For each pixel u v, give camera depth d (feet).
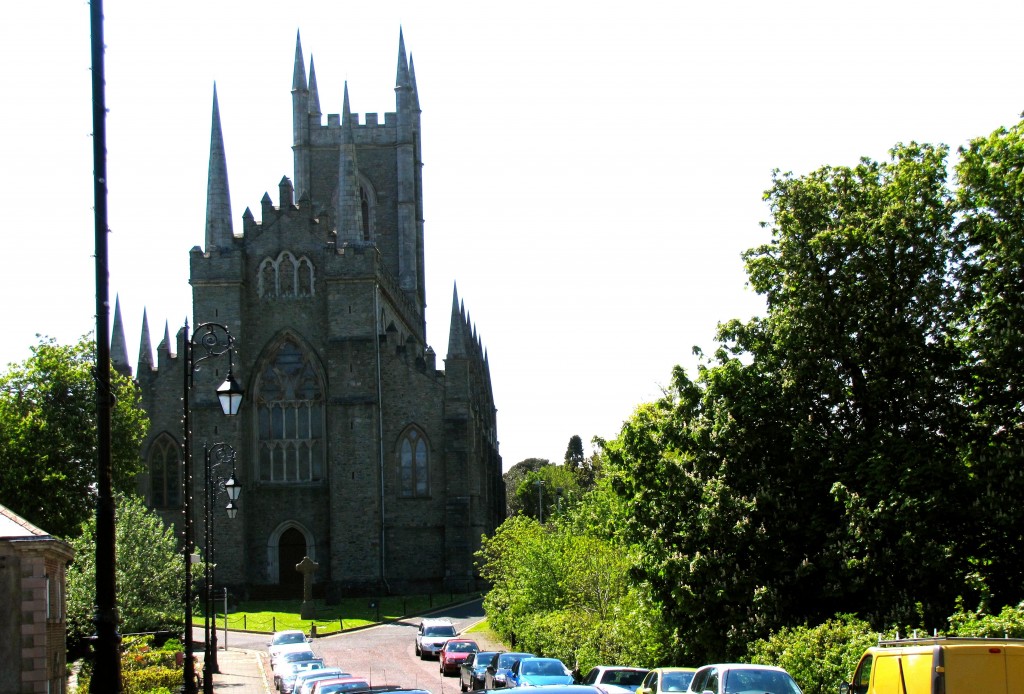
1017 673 66.80
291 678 159.43
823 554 125.70
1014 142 125.39
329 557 339.36
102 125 65.10
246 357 347.56
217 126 349.41
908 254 131.34
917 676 68.69
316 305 349.20
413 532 346.33
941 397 128.98
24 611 107.76
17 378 256.52
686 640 133.39
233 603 328.08
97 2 65.31
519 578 225.97
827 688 104.06
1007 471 118.42
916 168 134.92
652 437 140.67
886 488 122.01
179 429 343.26
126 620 217.36
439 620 226.38
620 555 192.85
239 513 335.88
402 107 442.09
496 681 131.13
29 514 242.37
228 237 347.77
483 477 404.36
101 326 64.54
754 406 135.54
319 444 347.15
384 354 351.67
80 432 256.73
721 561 130.00
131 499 243.81
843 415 136.05
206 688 142.41
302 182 437.58
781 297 139.85
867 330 132.36
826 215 138.41
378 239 439.63
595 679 116.37
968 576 117.50
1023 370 122.62
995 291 124.36
